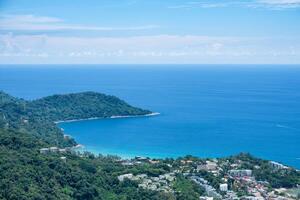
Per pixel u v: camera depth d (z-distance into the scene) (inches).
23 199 7332.7
